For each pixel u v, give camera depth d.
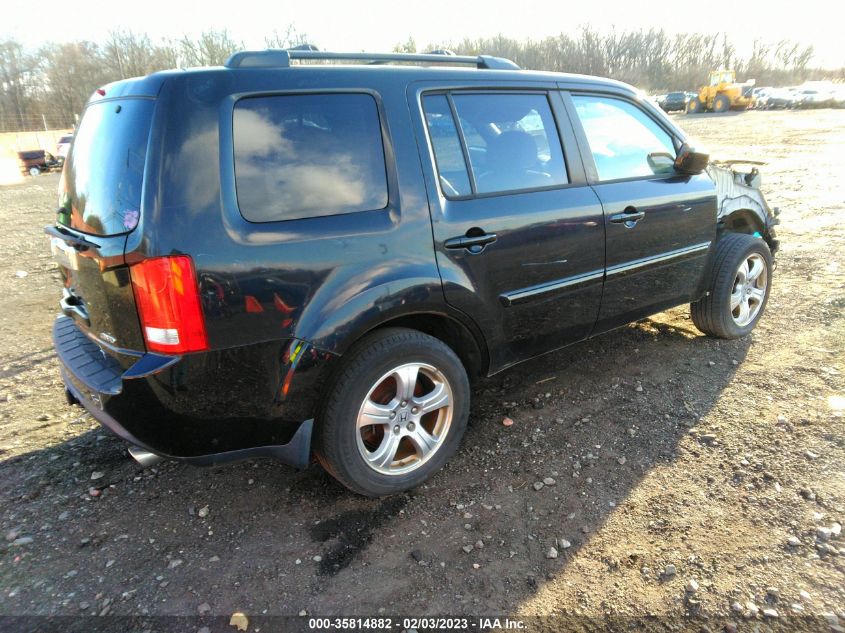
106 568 2.35
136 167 2.13
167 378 2.12
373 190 2.52
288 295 2.26
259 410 2.31
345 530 2.54
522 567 2.30
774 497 2.61
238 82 2.27
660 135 3.82
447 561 2.34
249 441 2.36
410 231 2.57
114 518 2.66
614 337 4.47
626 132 3.61
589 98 3.46
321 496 2.77
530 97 3.15
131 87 2.33
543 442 3.14
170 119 2.12
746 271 4.22
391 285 2.48
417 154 2.65
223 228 2.13
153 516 2.66
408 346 2.57
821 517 2.47
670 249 3.71
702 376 3.76
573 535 2.45
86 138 2.55
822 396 3.42
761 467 2.82
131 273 2.09
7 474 2.99
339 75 2.51
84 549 2.46
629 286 3.54
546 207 3.04
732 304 4.19
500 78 3.04
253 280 2.18
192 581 2.28
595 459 2.96
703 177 3.93
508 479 2.84
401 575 2.28
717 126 27.88
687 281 3.91
